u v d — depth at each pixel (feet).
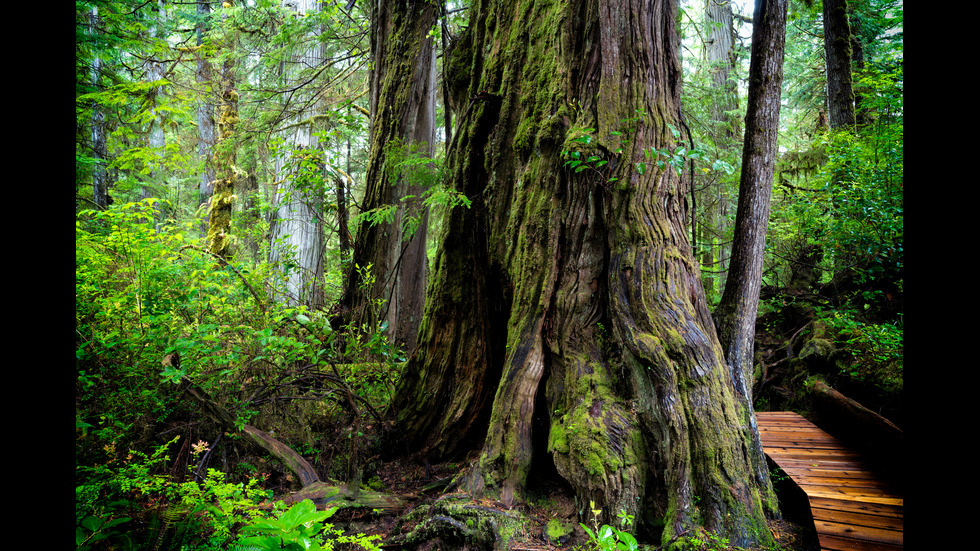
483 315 15.49
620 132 12.71
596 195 12.99
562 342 12.61
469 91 16.83
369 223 22.43
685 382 11.37
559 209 13.26
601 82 13.15
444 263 15.93
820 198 25.30
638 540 10.59
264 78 31.86
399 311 22.22
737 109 37.35
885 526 10.77
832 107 30.50
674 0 14.24
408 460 15.52
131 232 14.28
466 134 16.02
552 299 12.96
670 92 14.01
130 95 18.56
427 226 23.22
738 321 14.02
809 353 19.95
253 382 15.53
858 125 27.20
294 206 28.30
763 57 14.39
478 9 16.87
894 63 27.09
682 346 11.59
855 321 20.74
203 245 18.67
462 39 17.58
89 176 27.07
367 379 17.39
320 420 16.70
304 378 16.31
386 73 23.31
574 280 12.91
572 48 13.74
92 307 13.19
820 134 30.91
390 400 16.80
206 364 14.66
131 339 13.20
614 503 10.52
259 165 36.14
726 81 38.29
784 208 28.45
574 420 11.46
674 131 12.75
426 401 15.64
